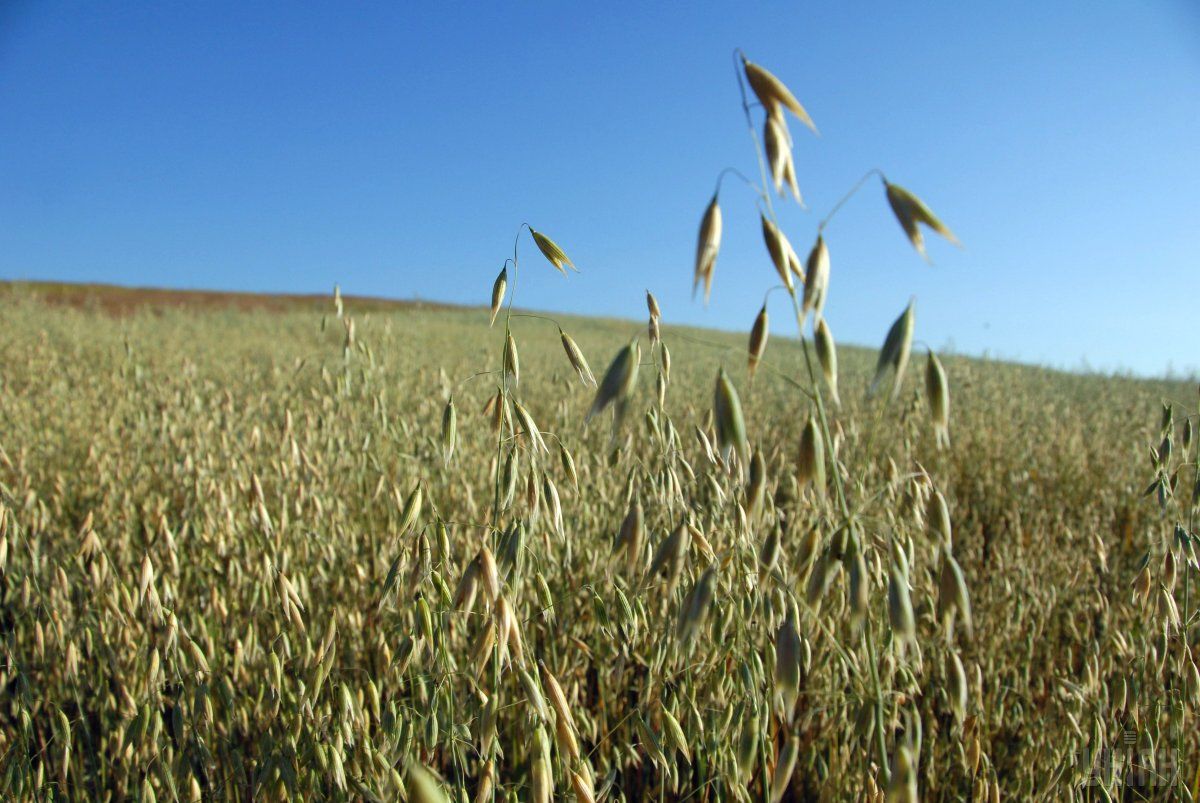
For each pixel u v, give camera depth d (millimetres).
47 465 4891
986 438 7281
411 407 5430
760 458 1599
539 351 15633
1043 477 6258
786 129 1372
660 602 2514
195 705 2020
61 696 2520
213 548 3049
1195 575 2520
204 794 2186
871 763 1815
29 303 19891
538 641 2902
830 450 1402
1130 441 7156
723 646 2086
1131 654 2432
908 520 2361
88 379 8539
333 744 1778
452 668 1781
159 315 26547
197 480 3465
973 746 2164
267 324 24453
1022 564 3328
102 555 2369
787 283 1354
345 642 2682
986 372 11969
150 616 2289
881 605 2160
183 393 5938
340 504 3410
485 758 1633
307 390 6645
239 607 2848
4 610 2957
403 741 1691
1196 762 2322
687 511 2023
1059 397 11406
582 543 3021
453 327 23391
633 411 5352
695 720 2105
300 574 2668
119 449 4707
